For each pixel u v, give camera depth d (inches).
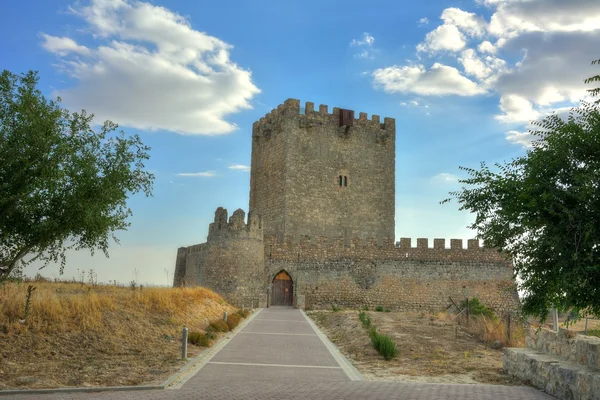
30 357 710.5
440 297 2100.1
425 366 799.7
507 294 2126.0
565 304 566.3
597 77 518.6
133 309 1048.2
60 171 682.2
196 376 653.3
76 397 526.6
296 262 2066.9
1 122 681.0
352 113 2434.8
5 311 804.6
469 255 2155.5
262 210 2491.4
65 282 1489.9
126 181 776.3
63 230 714.8
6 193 656.4
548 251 567.2
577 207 544.1
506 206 594.6
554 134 576.1
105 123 772.6
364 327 1205.7
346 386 615.2
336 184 2391.7
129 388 568.1
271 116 2498.8
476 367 796.0
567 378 571.5
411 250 2133.4
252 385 604.7
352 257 2100.1
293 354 869.8
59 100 727.1
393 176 2522.1
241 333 1136.2
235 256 1895.9
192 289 1441.9
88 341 812.6
